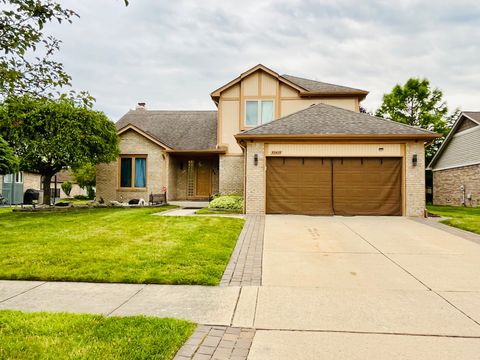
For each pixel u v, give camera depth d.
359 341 3.08
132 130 17.52
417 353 2.86
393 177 12.23
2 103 2.95
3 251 6.31
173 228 8.85
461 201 21.56
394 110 31.50
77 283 4.78
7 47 2.61
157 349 2.80
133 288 4.57
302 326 3.40
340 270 5.47
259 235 8.38
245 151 13.08
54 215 12.00
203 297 4.24
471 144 20.47
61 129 12.81
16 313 3.53
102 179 17.66
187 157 19.16
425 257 6.32
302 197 12.46
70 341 2.90
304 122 13.24
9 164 11.60
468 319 3.58
